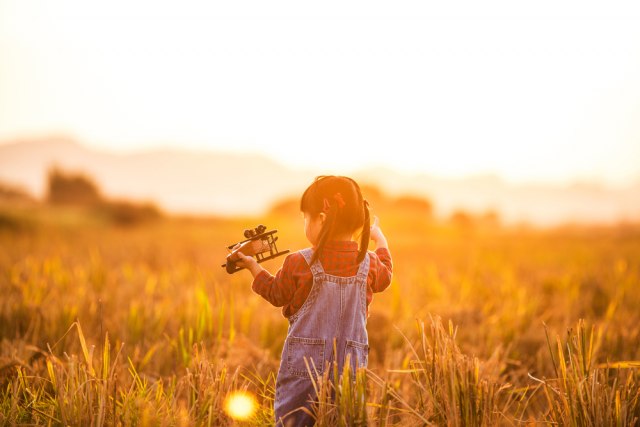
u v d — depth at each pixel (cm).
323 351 300
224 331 542
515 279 936
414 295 777
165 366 464
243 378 418
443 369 318
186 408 359
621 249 2120
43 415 335
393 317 632
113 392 344
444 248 2114
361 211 307
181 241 2156
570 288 880
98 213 3819
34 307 545
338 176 312
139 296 681
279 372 309
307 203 310
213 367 381
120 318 570
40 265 884
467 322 605
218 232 3344
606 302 772
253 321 598
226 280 874
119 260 1241
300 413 303
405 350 513
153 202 4284
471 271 1046
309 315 303
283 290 303
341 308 304
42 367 426
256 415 351
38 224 2689
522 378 461
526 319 636
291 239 2381
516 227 4391
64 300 585
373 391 372
